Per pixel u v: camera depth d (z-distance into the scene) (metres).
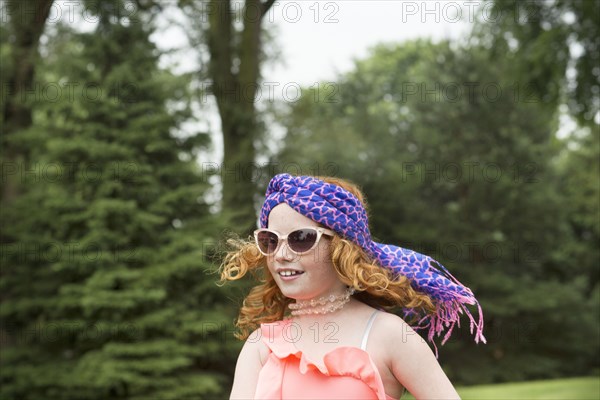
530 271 20.72
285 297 2.16
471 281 18.27
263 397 1.84
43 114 15.36
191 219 13.27
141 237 12.70
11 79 13.83
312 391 1.81
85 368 11.88
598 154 21.39
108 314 12.04
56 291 12.83
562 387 11.48
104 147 12.45
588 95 10.62
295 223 1.87
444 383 1.83
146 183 12.84
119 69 12.75
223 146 14.45
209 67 14.58
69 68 12.91
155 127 12.97
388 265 1.97
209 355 12.74
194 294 12.65
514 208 19.38
